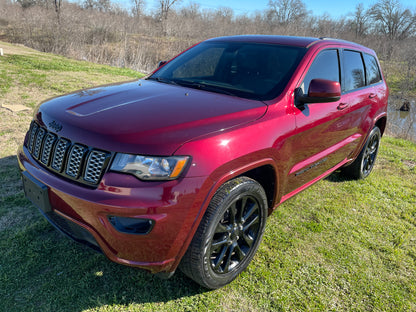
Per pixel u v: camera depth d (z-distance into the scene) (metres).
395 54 34.41
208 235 2.11
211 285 2.34
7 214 3.07
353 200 4.03
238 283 2.53
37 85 8.30
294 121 2.69
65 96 2.68
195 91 2.82
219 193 2.14
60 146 2.15
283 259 2.83
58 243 2.74
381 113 4.45
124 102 2.43
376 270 2.83
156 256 2.00
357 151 4.21
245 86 2.89
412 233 3.46
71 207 2.01
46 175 2.18
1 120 5.52
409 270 2.88
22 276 2.37
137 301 2.27
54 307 2.16
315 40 3.36
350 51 3.80
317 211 3.68
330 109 3.16
